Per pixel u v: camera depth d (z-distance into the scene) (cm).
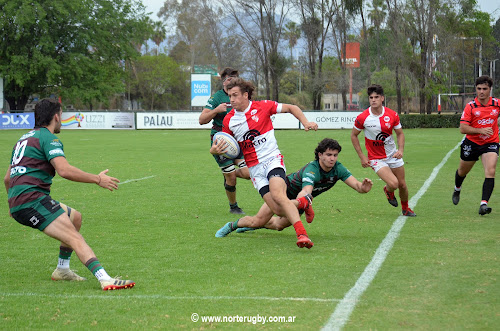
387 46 6425
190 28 9781
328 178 898
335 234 964
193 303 602
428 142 3400
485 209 1112
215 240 930
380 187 1587
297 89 11100
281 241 918
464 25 6631
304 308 580
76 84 6750
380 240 908
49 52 6562
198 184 1677
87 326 541
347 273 709
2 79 6438
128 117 5384
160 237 957
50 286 677
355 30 6894
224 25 7488
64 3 6397
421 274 698
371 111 1128
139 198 1412
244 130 850
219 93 1170
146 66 10388
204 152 2825
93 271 659
